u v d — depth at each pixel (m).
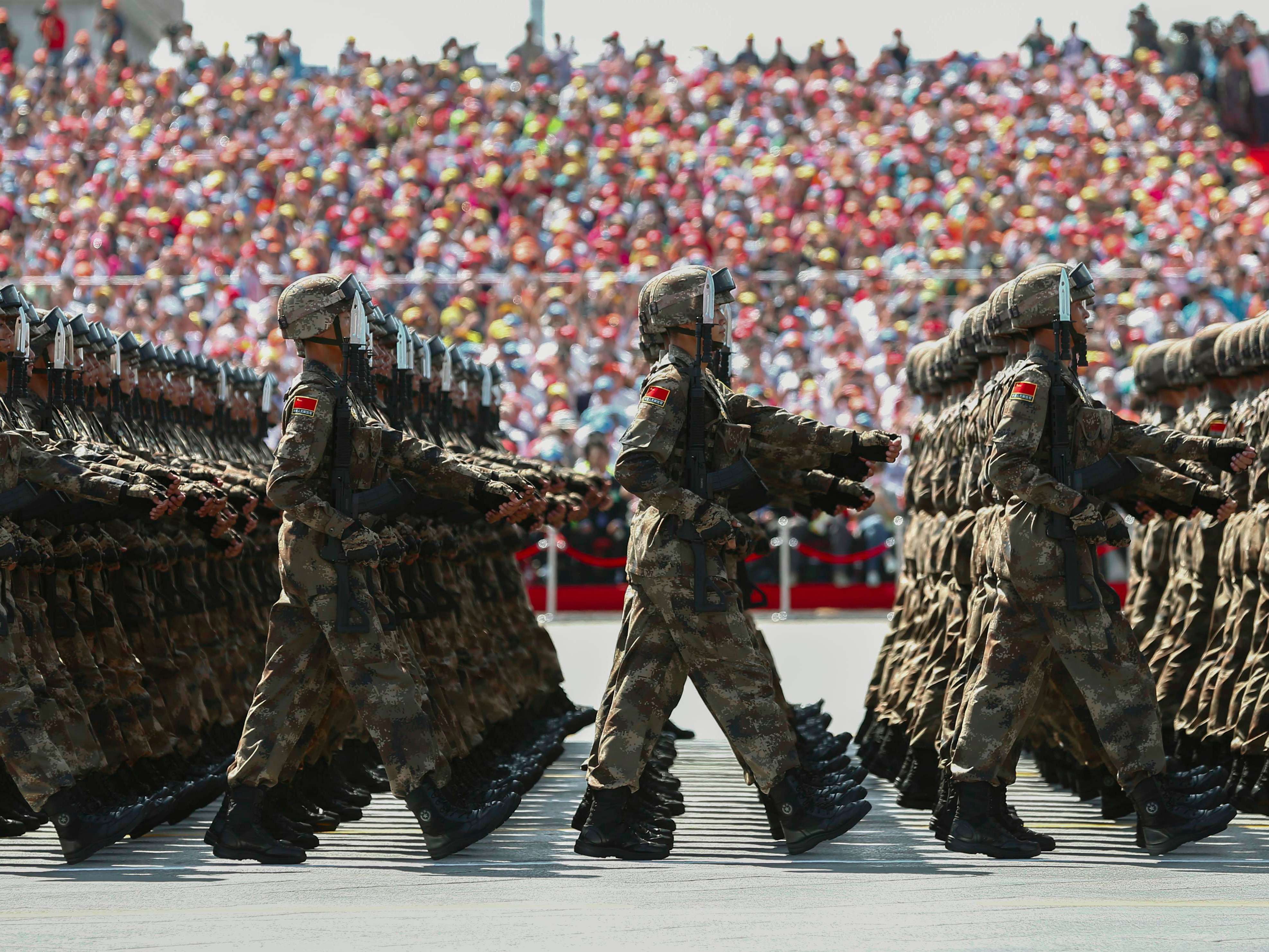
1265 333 33.09
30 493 26.05
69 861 25.55
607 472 76.94
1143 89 126.00
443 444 38.69
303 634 26.06
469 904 21.89
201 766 32.88
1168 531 37.31
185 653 33.00
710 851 26.83
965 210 108.88
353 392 26.78
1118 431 27.50
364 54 129.00
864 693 53.59
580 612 78.94
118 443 33.53
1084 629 25.72
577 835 28.75
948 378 35.59
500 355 85.69
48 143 117.56
